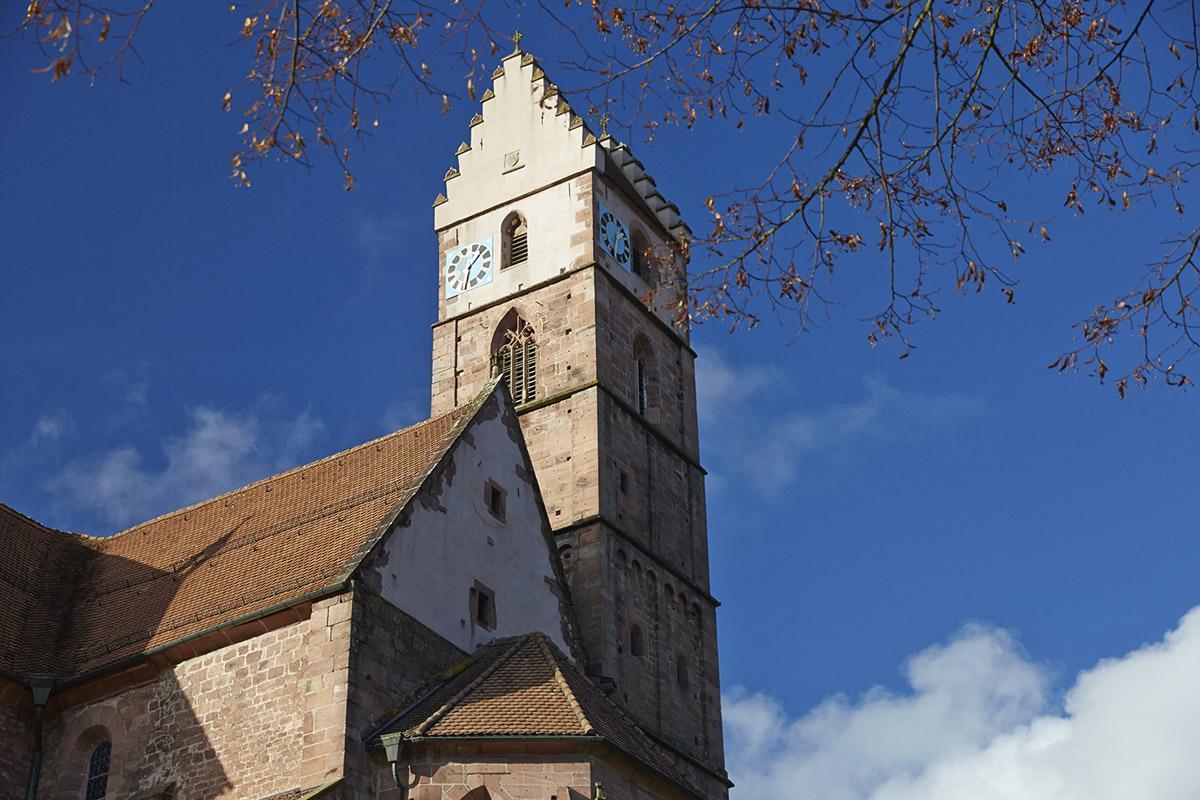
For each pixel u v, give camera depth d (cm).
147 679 4944
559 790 4375
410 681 4759
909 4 2266
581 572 6538
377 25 2170
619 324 7381
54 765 4975
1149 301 2248
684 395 7706
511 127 7950
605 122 2530
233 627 4778
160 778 4747
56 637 5397
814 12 2277
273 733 4588
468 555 5253
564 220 7544
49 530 6103
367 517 5125
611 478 6838
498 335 7488
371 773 4462
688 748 6644
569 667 5034
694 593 7131
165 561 5641
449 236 7881
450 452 5325
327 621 4659
